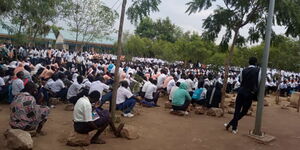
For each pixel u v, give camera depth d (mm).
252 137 6363
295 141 6492
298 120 9328
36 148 4746
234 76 17016
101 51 36531
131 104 7770
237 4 9094
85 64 17766
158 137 5973
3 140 4977
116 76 5992
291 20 8336
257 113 6438
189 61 26594
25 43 18016
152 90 9648
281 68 21203
